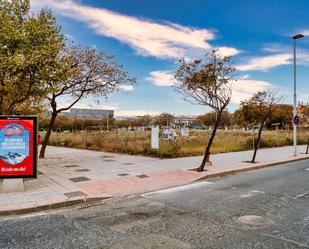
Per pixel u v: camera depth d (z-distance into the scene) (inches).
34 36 380.2
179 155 613.9
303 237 180.2
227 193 301.6
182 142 776.3
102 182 343.6
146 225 202.5
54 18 434.9
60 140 1061.8
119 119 4050.2
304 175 420.5
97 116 3444.9
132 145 722.8
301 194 297.3
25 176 289.6
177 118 4965.6
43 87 422.6
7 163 285.9
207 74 419.2
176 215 225.8
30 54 367.9
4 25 365.4
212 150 709.9
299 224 204.5
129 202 266.4
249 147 834.8
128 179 364.2
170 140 647.8
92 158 589.9
